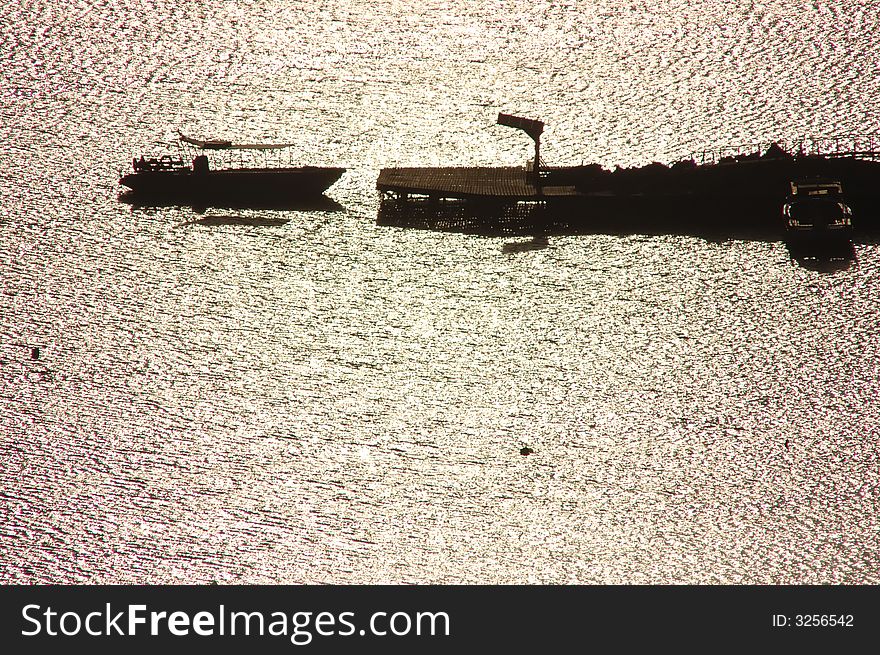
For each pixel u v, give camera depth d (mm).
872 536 188500
